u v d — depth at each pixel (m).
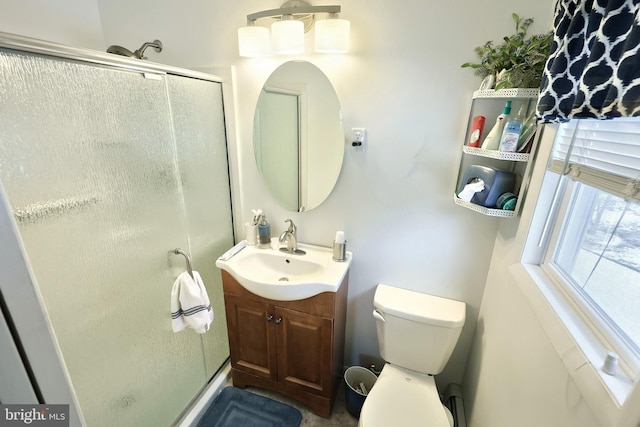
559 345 0.71
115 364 1.20
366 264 1.66
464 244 1.45
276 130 1.60
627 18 0.54
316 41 1.28
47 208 0.90
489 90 1.07
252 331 1.61
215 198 1.71
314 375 1.58
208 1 1.47
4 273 0.40
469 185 1.19
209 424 1.60
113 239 1.13
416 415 1.24
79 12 1.55
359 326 1.81
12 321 0.42
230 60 1.55
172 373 1.52
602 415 0.52
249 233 1.73
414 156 1.40
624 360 0.62
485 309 1.42
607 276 0.74
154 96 1.23
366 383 1.73
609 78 0.56
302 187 1.65
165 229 1.37
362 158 1.48
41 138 0.86
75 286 1.01
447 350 1.41
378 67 1.33
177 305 1.33
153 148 1.26
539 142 1.03
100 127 1.03
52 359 0.48
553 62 0.75
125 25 1.63
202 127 1.54
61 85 0.90
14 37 0.76
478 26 1.17
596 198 0.83
